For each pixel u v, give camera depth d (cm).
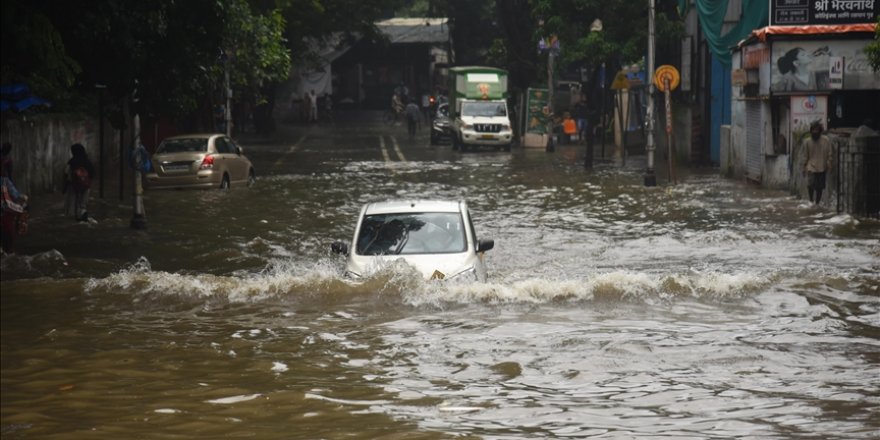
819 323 2233
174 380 1828
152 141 7894
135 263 3347
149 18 3828
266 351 2041
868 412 1552
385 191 5722
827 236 3759
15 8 3378
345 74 17550
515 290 2503
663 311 2377
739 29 6194
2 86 4094
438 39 16725
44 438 1489
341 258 3397
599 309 2402
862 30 5294
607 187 5872
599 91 10425
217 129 8894
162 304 2519
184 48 4172
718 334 2130
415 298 2483
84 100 6425
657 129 8531
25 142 5159
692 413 1558
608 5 7556
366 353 2009
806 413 1548
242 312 2419
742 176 6131
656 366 1870
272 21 8275
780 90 5394
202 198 5322
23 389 1770
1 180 3391
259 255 3525
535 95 9881
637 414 1559
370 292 2528
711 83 7275
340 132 12619
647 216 4488
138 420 1579
